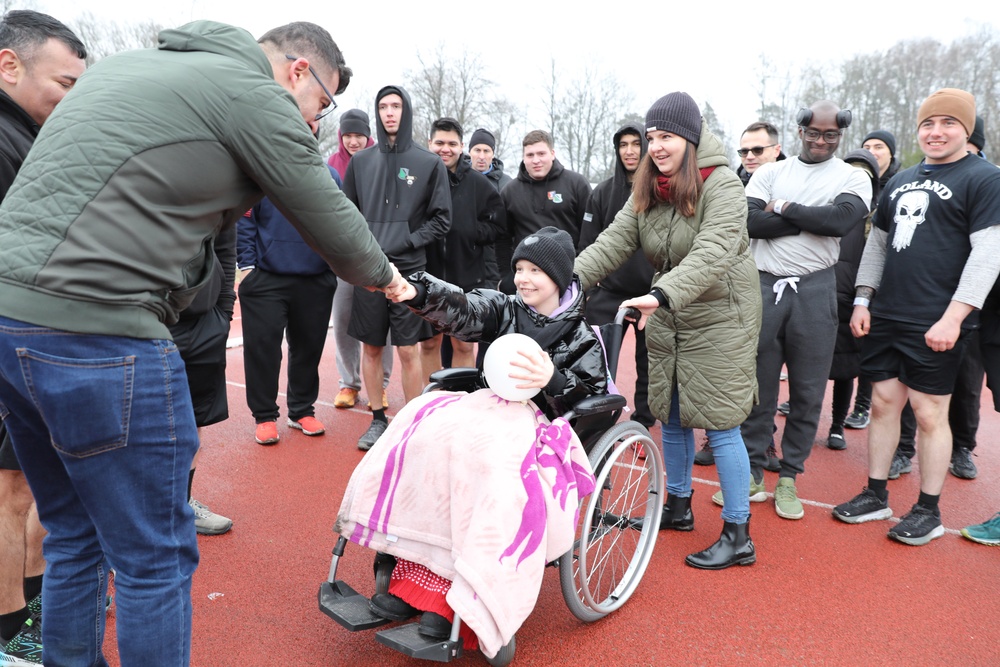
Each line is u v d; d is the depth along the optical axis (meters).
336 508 3.86
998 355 3.70
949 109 3.46
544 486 2.34
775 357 4.08
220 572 3.14
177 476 1.85
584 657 2.62
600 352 2.70
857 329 3.92
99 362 1.65
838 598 3.09
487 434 2.30
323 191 1.92
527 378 2.36
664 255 3.34
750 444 4.18
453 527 2.20
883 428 3.90
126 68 1.77
